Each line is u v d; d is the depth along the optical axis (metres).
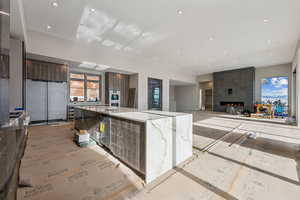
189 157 2.51
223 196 1.53
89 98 7.19
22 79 4.03
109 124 2.60
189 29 4.27
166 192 1.61
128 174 1.97
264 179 1.85
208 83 12.66
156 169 1.89
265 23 3.91
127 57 7.11
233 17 3.63
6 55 1.45
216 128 4.96
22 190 1.62
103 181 1.81
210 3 3.10
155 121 1.89
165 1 3.05
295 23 3.89
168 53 6.68
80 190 1.64
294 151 2.80
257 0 2.99
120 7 3.26
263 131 4.53
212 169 2.10
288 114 8.15
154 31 4.45
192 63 8.61
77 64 5.88
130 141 2.06
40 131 4.37
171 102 12.48
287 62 8.13
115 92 7.53
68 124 5.42
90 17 3.67
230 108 9.89
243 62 8.25
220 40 5.13
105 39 5.07
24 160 2.38
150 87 8.35
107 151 2.75
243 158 2.48
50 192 1.60
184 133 2.40
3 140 0.93
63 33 4.60
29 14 3.52
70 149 2.87
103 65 6.17
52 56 4.78
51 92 5.52
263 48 5.93
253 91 9.20
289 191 1.60
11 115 2.80
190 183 1.77
